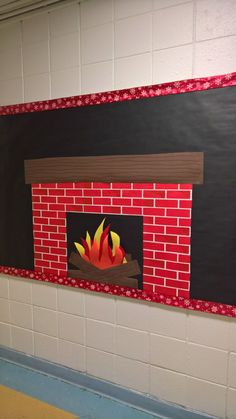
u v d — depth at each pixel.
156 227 1.54
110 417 1.61
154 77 1.49
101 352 1.79
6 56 1.87
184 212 1.47
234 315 1.41
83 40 1.64
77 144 1.69
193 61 1.40
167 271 1.54
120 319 1.71
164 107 1.46
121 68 1.56
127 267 1.64
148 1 1.46
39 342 2.00
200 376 1.53
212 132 1.38
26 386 1.85
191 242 1.47
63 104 1.71
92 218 1.70
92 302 1.78
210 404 1.52
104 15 1.57
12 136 1.89
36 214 1.88
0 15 1.80
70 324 1.87
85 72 1.65
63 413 1.63
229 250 1.40
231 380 1.46
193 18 1.38
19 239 1.97
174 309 1.56
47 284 1.92
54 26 1.70
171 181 1.48
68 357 1.91
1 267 2.06
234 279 1.40
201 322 1.50
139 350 1.67
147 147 1.52
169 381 1.61
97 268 1.73
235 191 1.36
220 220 1.40
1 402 1.71
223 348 1.46
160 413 1.62
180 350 1.57
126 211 1.61
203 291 1.47
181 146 1.44
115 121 1.58
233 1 1.31
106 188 1.64
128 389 1.72
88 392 1.80
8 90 1.89
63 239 1.81
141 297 1.62
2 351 2.15
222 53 1.35
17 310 2.06
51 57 1.73
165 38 1.45
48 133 1.77
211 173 1.40
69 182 1.74
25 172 1.88
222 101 1.35
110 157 1.61
